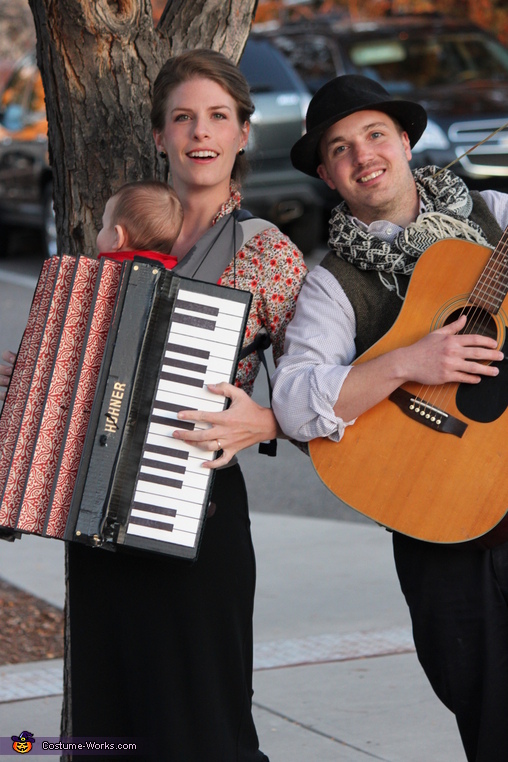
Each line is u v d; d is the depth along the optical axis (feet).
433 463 10.16
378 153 10.78
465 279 10.34
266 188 36.86
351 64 38.93
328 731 13.53
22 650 16.08
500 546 10.18
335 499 22.98
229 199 11.07
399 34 39.88
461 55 39.52
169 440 9.58
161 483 9.57
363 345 10.68
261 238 10.65
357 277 10.68
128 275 9.41
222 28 12.36
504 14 52.06
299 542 20.54
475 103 36.52
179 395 9.61
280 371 10.36
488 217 11.05
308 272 10.88
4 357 10.68
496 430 10.08
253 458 25.45
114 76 11.82
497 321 10.16
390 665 15.42
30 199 43.91
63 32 11.69
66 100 11.90
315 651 15.92
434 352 9.95
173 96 10.73
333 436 10.28
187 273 10.50
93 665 10.35
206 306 9.61
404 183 10.95
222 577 10.23
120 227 10.36
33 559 19.90
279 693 14.61
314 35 40.19
